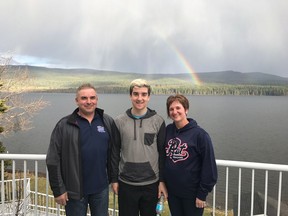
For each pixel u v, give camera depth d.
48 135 54.91
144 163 3.00
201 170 2.90
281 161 36.94
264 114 114.81
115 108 118.69
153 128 3.05
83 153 2.96
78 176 2.93
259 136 57.66
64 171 2.95
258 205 5.83
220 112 120.81
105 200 3.14
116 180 3.14
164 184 3.10
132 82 3.03
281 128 70.81
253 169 3.03
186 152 2.90
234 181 19.80
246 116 104.94
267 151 43.03
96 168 3.01
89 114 3.03
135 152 3.00
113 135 3.12
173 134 3.02
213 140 52.81
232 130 66.81
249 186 19.16
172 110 2.94
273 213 5.86
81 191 2.95
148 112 3.10
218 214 10.70
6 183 6.50
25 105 16.70
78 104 3.00
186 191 2.95
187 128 2.94
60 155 2.97
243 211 5.70
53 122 77.31
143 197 3.06
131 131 3.02
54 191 2.91
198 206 2.92
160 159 3.08
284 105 175.88
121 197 3.11
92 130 3.00
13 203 3.49
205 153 2.84
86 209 3.09
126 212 3.09
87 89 2.97
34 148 42.59
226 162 3.06
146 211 3.11
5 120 15.89
